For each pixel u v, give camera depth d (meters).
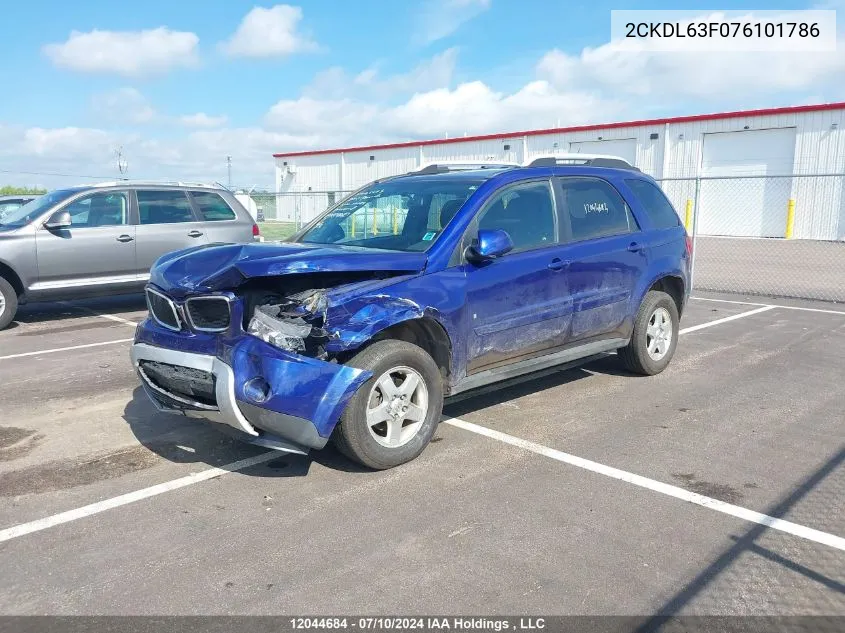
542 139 32.22
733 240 25.30
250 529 3.74
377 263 4.41
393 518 3.84
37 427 5.38
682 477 4.34
